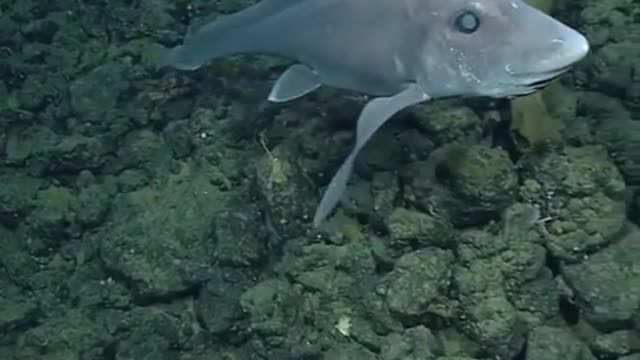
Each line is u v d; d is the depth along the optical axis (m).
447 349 1.46
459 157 1.47
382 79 1.29
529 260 1.43
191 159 1.79
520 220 1.46
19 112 1.91
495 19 1.17
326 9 1.27
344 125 1.61
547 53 1.14
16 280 1.73
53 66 2.02
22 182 1.79
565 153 1.48
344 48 1.28
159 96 1.87
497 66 1.17
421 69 1.23
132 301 1.67
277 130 1.68
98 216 1.74
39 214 1.75
